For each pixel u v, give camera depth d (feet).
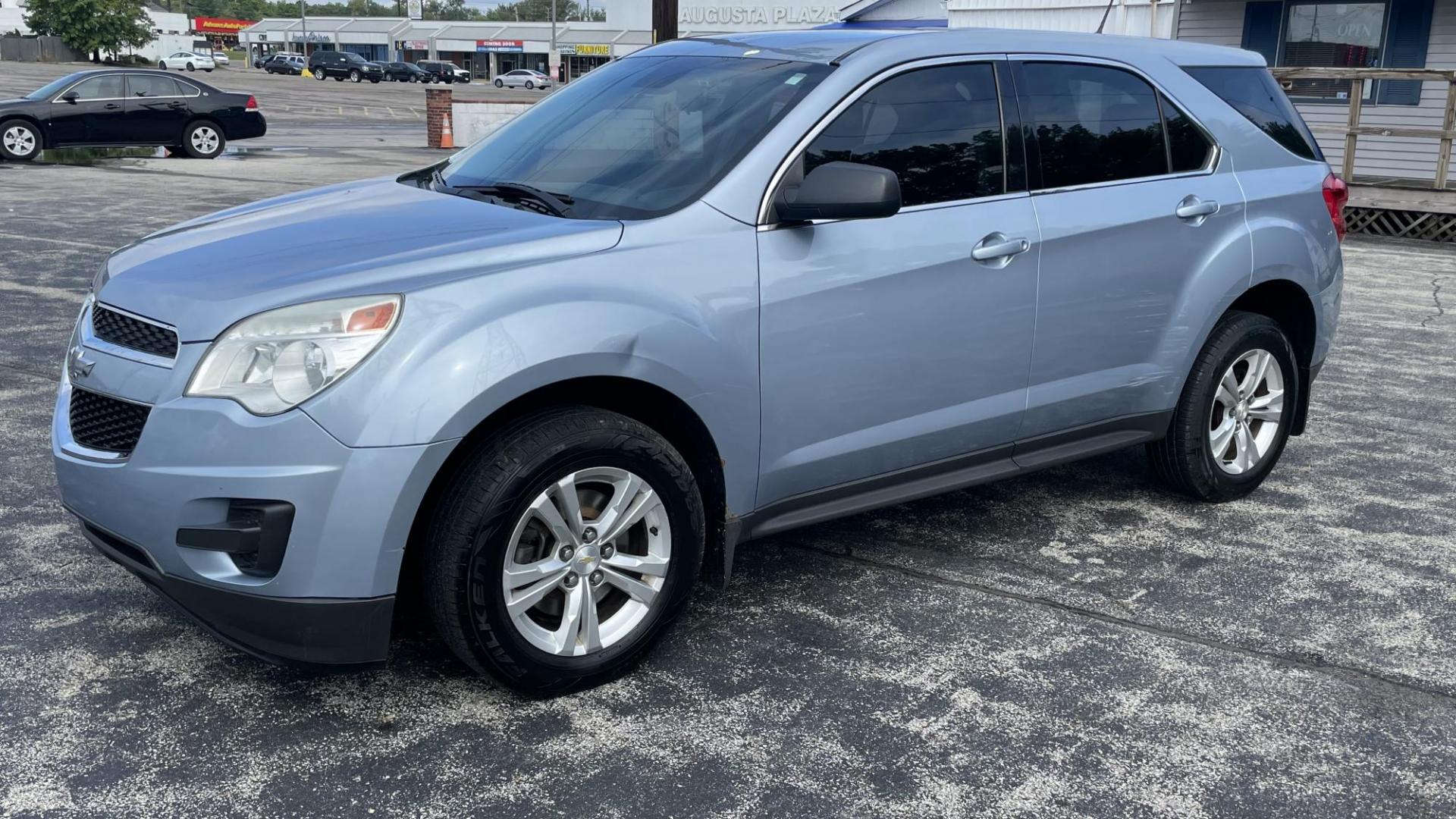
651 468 10.05
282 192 48.52
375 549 8.91
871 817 8.64
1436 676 11.05
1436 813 8.93
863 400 11.55
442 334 9.00
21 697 9.97
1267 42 54.34
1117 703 10.37
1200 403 14.67
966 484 12.76
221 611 9.15
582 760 9.28
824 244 11.04
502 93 195.11
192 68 247.70
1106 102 13.56
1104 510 15.35
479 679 10.52
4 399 18.61
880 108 11.68
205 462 8.80
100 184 50.14
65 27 258.16
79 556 12.92
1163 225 13.73
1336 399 21.13
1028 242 12.42
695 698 10.27
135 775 8.91
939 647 11.34
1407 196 44.14
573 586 9.98
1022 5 64.95
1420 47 50.42
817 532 14.30
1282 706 10.41
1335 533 14.67
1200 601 12.56
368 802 8.66
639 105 12.37
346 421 8.75
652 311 9.93
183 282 9.62
